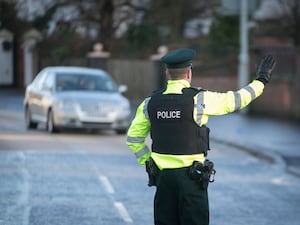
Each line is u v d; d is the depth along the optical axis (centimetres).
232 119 4034
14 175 2088
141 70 5591
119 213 1641
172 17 6494
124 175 2167
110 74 5597
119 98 3412
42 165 2298
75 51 6128
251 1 4341
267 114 4266
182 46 5912
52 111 3288
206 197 990
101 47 5878
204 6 6825
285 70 4216
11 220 1524
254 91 991
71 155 2555
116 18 6297
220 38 5831
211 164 987
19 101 5088
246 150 2962
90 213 1628
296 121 3956
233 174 2359
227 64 5047
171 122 984
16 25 6069
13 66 6184
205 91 997
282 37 5544
